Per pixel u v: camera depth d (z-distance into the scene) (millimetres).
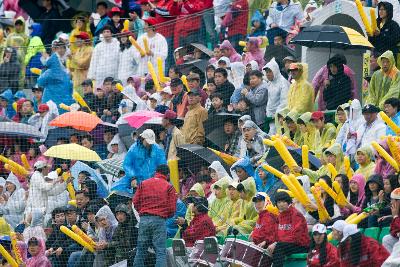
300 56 58000
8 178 56188
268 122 55812
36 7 69938
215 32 63438
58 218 51656
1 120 61312
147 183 48281
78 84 65500
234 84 58562
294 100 54656
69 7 69250
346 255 44844
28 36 69438
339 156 49812
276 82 55844
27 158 59125
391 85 53031
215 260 47688
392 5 55312
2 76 67438
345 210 47406
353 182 47719
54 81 64812
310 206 47719
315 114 52531
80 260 50562
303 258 47000
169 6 63750
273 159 51125
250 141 53156
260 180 50781
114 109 60656
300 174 49250
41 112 62531
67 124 58000
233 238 47781
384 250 44781
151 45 63344
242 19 62438
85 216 51688
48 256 51406
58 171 54875
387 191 46562
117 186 52344
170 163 53781
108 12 66375
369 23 55844
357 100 51562
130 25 65438
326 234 45625
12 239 51438
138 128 56531
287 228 47094
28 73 67688
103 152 57938
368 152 48688
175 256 48469
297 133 53312
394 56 55125
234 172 52312
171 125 55438
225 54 60000
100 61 64312
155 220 48062
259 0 62281
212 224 49469
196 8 63531
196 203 49531
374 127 50750
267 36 60219
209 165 53031
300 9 60625
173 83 58250
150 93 60875
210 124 55094
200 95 57156
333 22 58000
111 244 49969
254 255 47094
